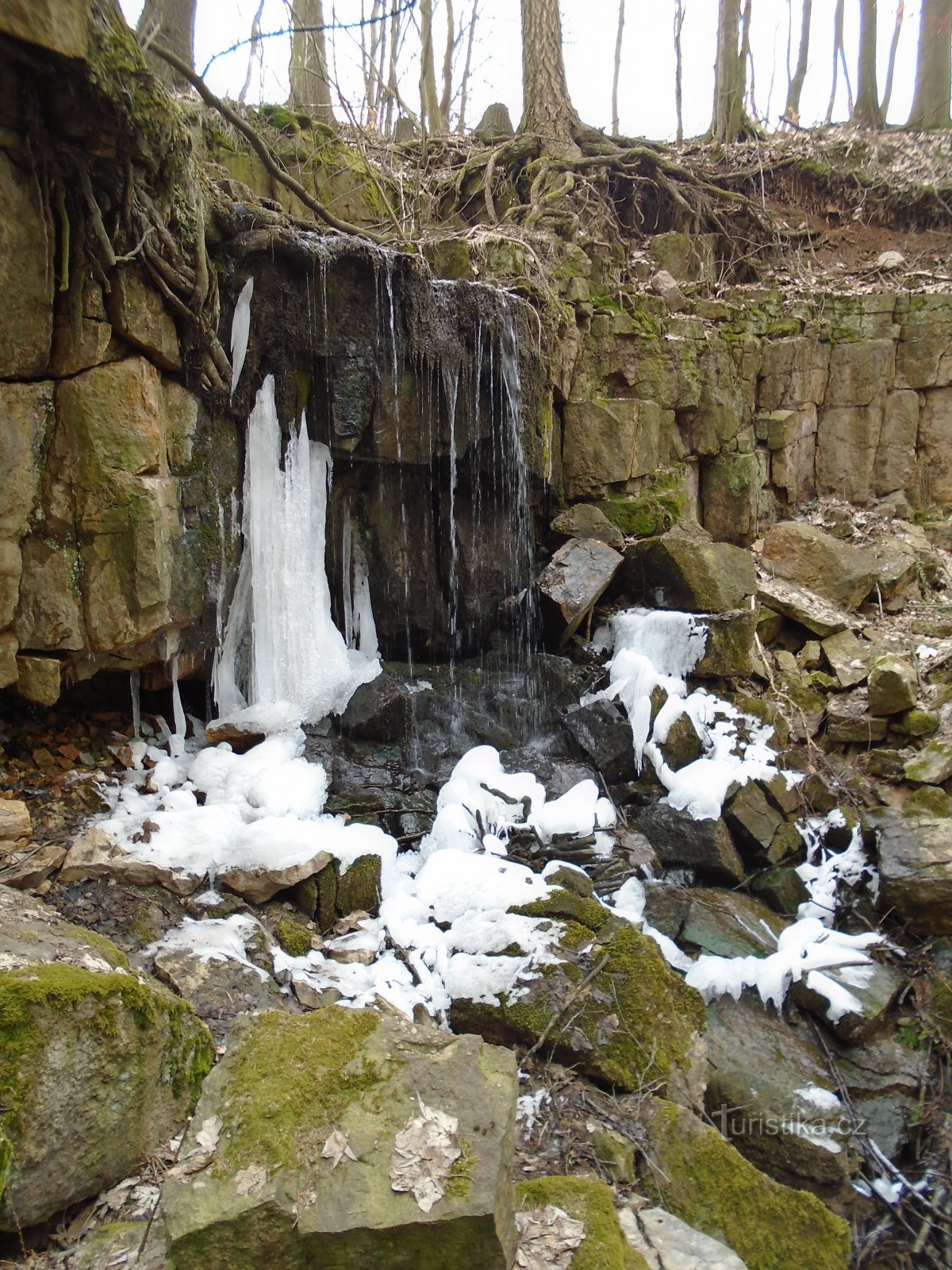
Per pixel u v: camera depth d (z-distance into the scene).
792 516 8.90
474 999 3.77
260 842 4.30
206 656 5.20
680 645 6.39
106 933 3.72
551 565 6.59
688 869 5.38
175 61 4.48
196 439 4.84
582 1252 2.36
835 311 9.14
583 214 9.41
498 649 6.55
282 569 5.29
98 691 5.05
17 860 3.91
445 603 6.41
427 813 5.17
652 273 8.69
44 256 3.93
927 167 11.73
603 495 7.32
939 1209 3.97
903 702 6.18
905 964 4.94
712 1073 4.05
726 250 10.33
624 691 6.04
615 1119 3.35
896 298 9.07
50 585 4.27
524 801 5.29
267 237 4.82
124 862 3.98
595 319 7.42
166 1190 2.18
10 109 3.65
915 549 8.23
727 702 6.30
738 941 4.88
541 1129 3.26
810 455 9.12
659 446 7.76
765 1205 3.22
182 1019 2.94
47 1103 2.37
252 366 5.04
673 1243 2.63
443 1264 2.10
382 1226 2.06
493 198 9.44
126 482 4.30
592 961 3.85
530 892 4.30
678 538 6.73
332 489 5.77
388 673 5.88
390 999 3.73
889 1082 4.39
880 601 7.57
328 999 3.68
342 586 5.92
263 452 5.17
